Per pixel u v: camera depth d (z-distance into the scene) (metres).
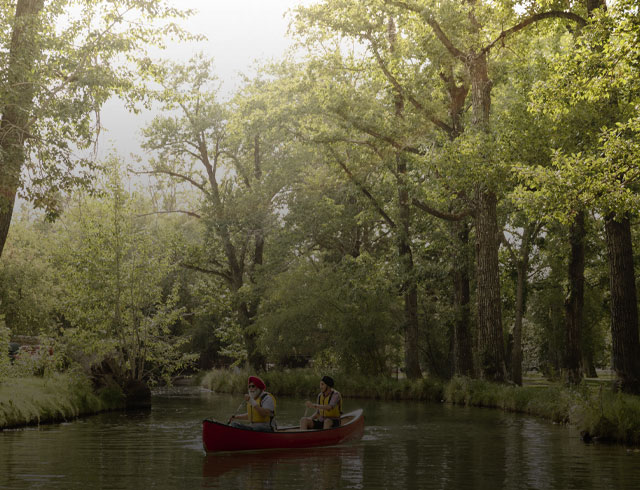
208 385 42.25
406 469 11.48
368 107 29.09
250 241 43.12
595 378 46.12
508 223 33.50
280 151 41.25
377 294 34.28
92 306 25.00
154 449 14.02
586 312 40.78
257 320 39.84
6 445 14.54
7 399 18.47
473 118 25.62
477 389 25.89
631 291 20.16
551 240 34.94
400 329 35.03
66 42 20.05
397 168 32.59
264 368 43.09
